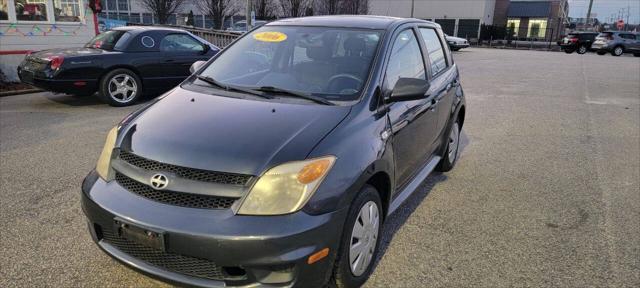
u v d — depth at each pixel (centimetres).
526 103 1005
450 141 523
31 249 342
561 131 753
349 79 337
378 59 350
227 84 358
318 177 253
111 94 872
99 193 273
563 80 1427
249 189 245
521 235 384
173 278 250
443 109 455
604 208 443
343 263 272
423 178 414
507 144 669
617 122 827
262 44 396
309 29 399
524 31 5341
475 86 1266
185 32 979
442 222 405
